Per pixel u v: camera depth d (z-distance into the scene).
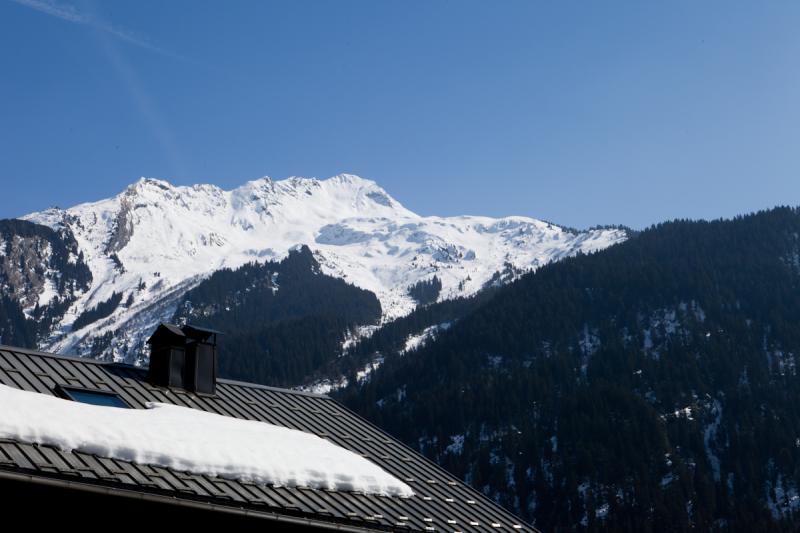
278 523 22.80
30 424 21.03
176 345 31.53
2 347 28.50
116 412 24.52
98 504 19.95
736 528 142.00
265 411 32.66
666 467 162.62
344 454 28.66
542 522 152.88
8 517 18.81
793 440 170.12
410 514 27.56
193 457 23.39
